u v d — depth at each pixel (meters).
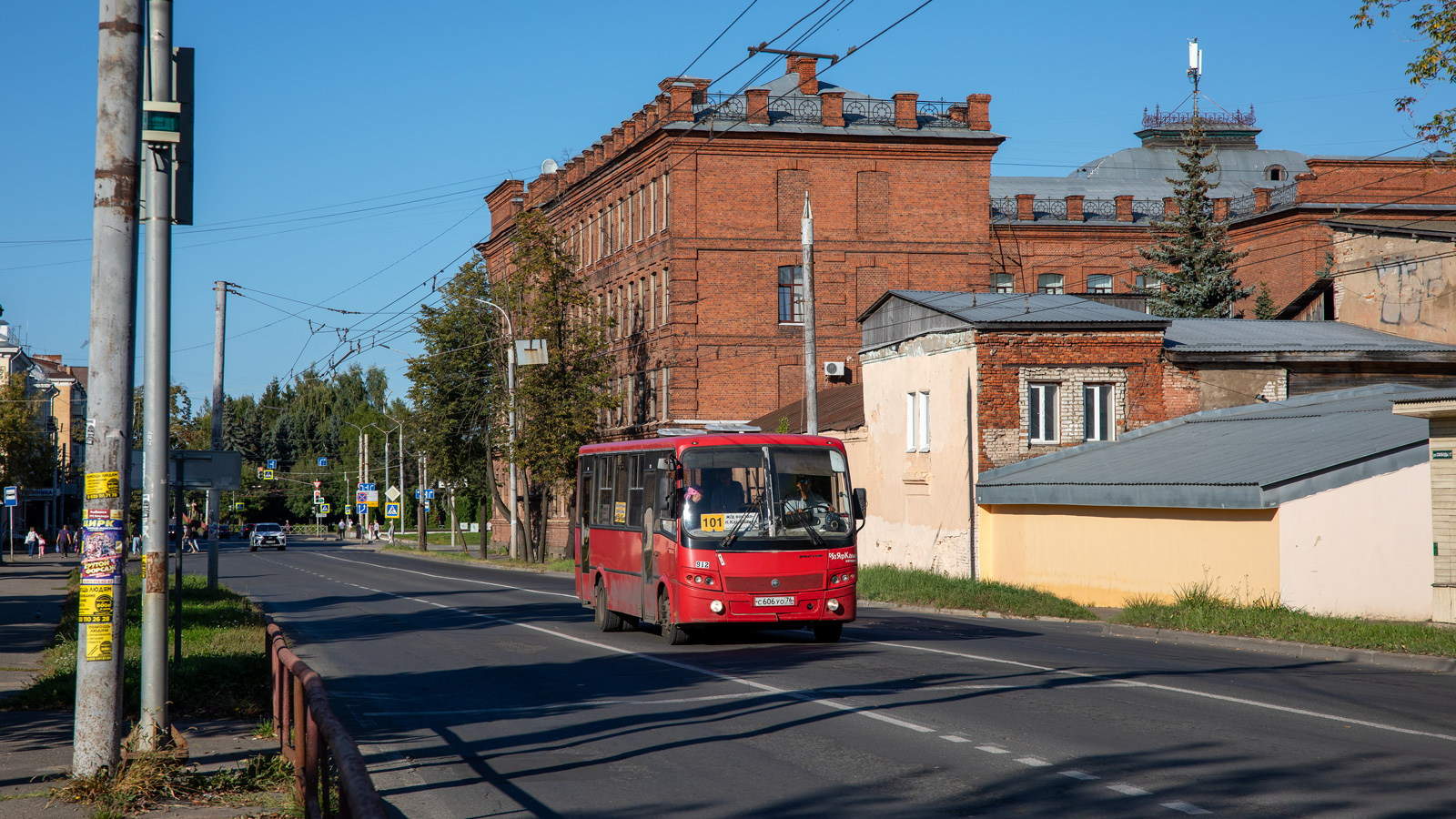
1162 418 32.84
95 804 8.41
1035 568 29.72
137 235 9.13
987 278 56.59
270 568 55.19
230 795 8.86
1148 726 11.20
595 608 23.12
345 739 5.97
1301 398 32.06
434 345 63.81
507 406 55.69
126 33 9.04
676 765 9.97
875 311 38.97
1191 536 24.53
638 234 59.28
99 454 8.95
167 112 10.74
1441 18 20.95
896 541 37.00
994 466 31.86
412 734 11.78
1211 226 58.12
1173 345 33.88
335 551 81.81
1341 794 8.46
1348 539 22.66
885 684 14.19
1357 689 13.80
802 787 9.05
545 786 9.37
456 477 65.50
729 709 12.70
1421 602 22.86
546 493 55.84
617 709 12.95
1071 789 8.74
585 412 53.62
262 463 140.50
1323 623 19.50
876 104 59.00
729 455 19.16
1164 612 21.86
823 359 54.94
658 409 56.84
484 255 83.38
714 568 18.64
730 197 54.81
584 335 54.44
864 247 55.47
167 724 10.38
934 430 34.47
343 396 151.25
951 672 15.23
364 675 16.52
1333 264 43.31
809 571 18.92
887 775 9.36
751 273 54.88
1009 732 11.01
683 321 54.34
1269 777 9.00
